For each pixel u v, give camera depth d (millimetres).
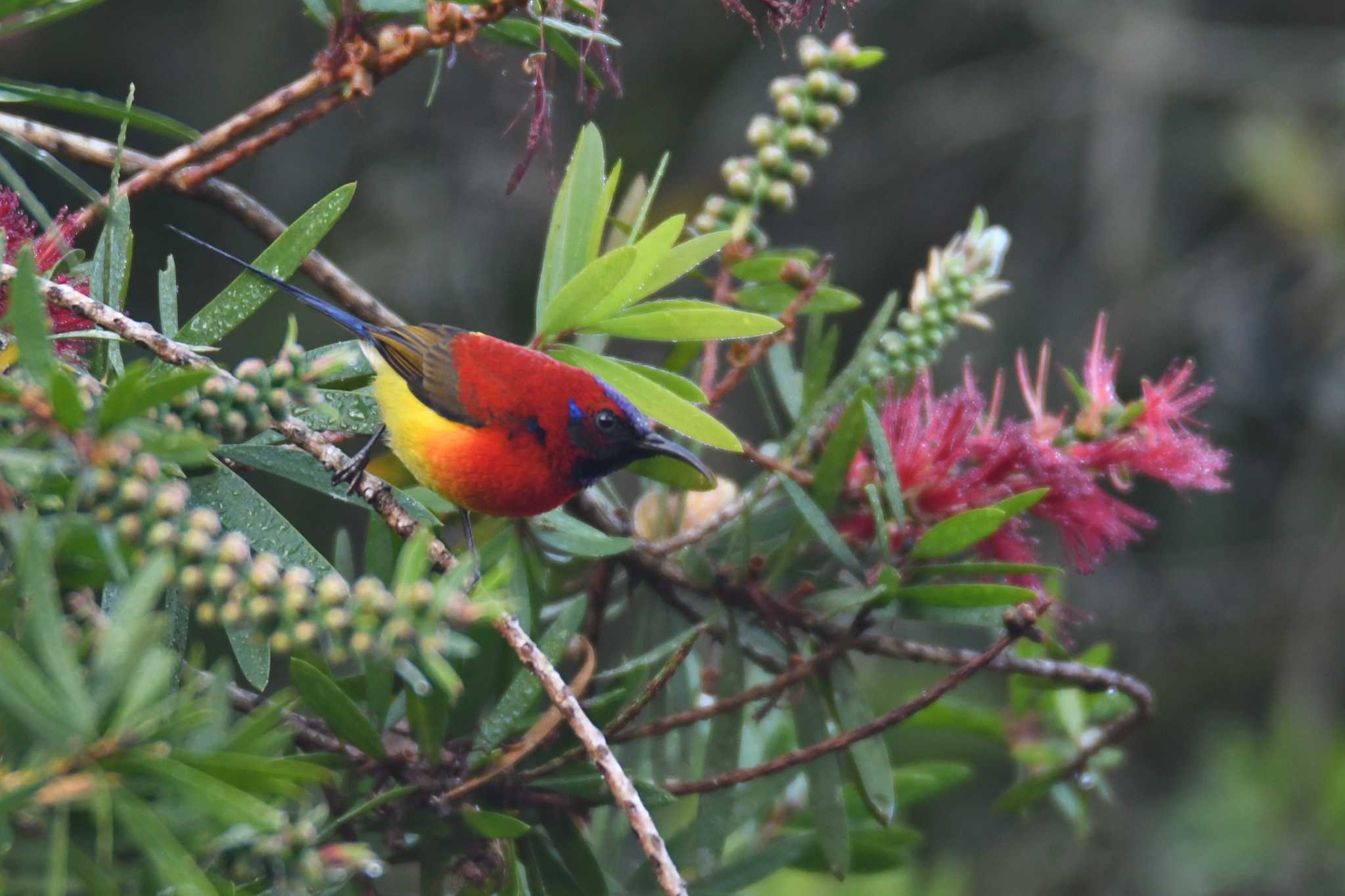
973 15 20625
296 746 4957
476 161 17766
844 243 20266
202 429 3850
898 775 6605
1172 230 19156
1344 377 17609
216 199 6207
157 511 3258
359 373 6219
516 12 5887
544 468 6133
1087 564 6012
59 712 2775
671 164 18922
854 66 6996
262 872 3490
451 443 6094
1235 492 18297
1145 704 6328
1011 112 20141
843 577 6371
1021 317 18766
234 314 4992
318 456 4762
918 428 6082
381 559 5262
